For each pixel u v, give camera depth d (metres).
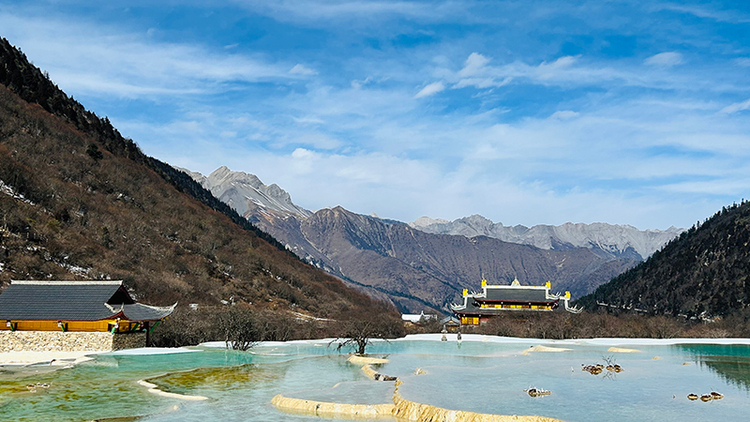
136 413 34.28
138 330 68.31
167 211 170.75
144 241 139.38
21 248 99.06
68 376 47.09
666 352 72.56
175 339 73.81
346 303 168.00
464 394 36.47
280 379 47.59
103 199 150.75
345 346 78.50
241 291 137.62
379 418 34.03
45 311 63.50
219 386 43.78
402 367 53.78
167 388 42.53
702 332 113.75
